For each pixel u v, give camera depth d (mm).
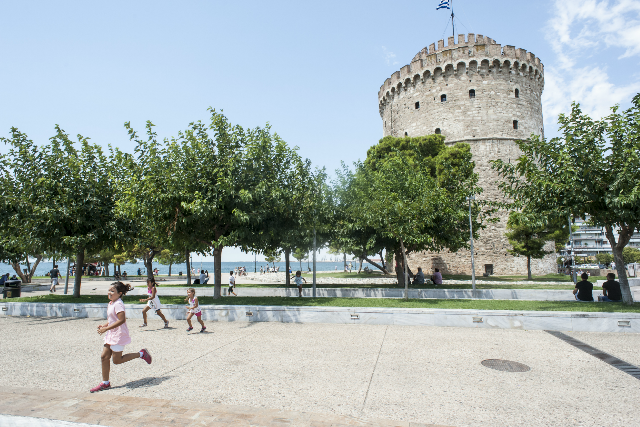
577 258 69500
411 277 28312
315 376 6652
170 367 7234
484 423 4742
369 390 5938
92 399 5434
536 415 5004
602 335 10188
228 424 4562
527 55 40469
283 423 4613
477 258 38625
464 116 39344
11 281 20109
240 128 16469
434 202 18750
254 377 6594
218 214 15328
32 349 8805
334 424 4602
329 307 12336
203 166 15484
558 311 11195
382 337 9977
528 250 30469
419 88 42219
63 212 15844
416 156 27391
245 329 11250
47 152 17016
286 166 17188
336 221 22875
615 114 12906
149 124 15789
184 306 13438
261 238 16094
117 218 17578
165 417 4766
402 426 4570
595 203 13039
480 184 38469
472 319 11477
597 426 4668
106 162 18406
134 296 19422
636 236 102062
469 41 40469
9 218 16391
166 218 15531
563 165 13047
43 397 5520
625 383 6281
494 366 7277
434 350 8555
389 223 17172
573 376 6660
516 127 39469
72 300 17188
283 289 21922
